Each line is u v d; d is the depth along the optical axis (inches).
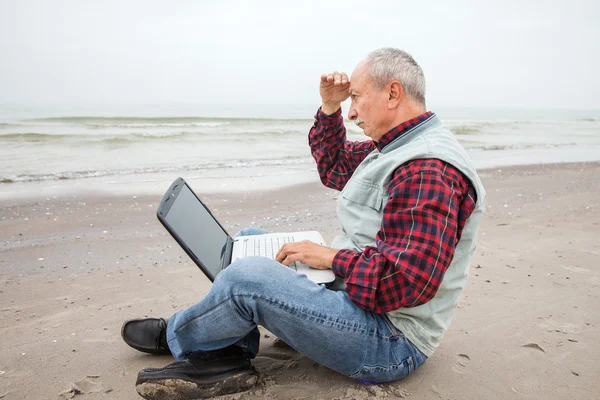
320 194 280.7
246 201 256.1
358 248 70.9
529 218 214.5
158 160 420.2
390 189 64.7
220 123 797.2
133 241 181.0
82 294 124.8
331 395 71.9
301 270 71.6
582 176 361.1
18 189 279.4
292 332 64.1
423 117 68.1
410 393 72.7
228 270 64.5
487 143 669.3
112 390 76.2
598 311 107.5
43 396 74.9
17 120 742.5
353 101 71.8
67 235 188.1
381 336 65.5
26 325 104.3
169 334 70.9
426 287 58.3
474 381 77.1
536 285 125.3
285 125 771.4
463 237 65.3
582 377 78.7
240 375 69.9
